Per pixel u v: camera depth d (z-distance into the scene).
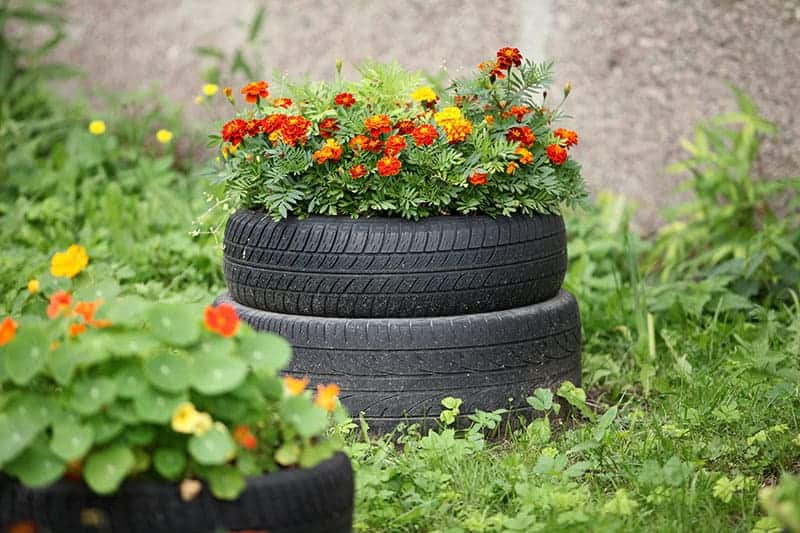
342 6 9.87
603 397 6.28
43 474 3.46
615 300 7.23
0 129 9.68
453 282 5.43
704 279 7.97
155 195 8.98
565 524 4.32
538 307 5.69
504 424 5.56
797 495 3.47
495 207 5.61
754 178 8.39
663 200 8.73
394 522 4.43
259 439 3.75
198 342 3.65
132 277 7.77
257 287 5.64
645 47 8.73
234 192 5.81
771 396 5.60
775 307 7.51
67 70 10.27
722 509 4.63
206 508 3.53
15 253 8.05
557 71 9.02
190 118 10.46
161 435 3.59
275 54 10.16
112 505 3.52
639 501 4.73
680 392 6.01
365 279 5.40
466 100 5.82
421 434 5.44
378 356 5.40
